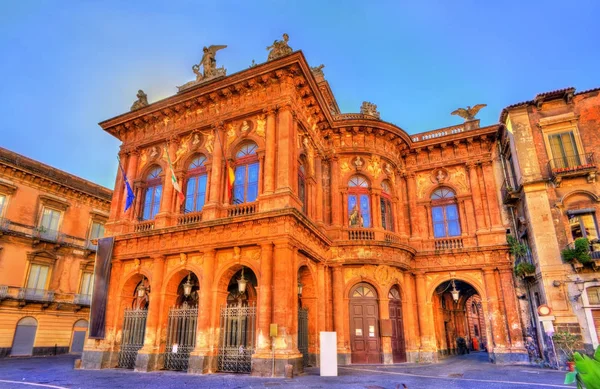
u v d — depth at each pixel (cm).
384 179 2473
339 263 2206
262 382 1415
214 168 2025
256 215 1755
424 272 2402
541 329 1992
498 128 2469
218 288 1809
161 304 1912
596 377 264
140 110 2353
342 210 2366
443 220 2547
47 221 3406
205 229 1886
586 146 2059
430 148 2636
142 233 2038
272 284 1695
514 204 2308
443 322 2822
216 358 1731
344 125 2442
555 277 1919
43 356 3119
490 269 2283
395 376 1590
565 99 2166
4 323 2980
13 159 3194
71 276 3525
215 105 2194
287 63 1955
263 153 1964
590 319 1808
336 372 1579
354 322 2170
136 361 1830
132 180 2333
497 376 1595
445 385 1352
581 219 1969
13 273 3080
